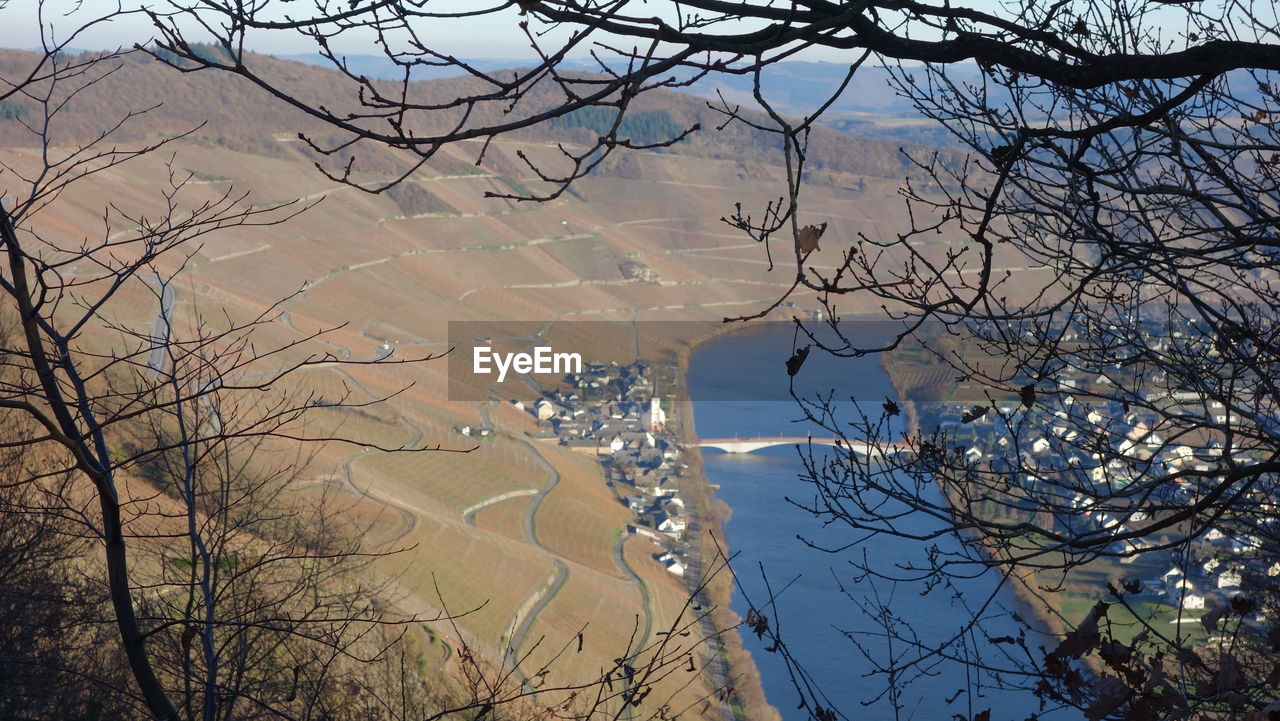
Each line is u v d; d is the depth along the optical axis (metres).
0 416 12.91
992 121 4.70
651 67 2.98
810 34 3.14
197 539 7.39
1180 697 3.95
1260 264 4.64
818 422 4.98
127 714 9.66
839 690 43.06
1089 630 4.30
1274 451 4.29
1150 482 4.33
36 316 5.16
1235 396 4.93
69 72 5.02
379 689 12.59
